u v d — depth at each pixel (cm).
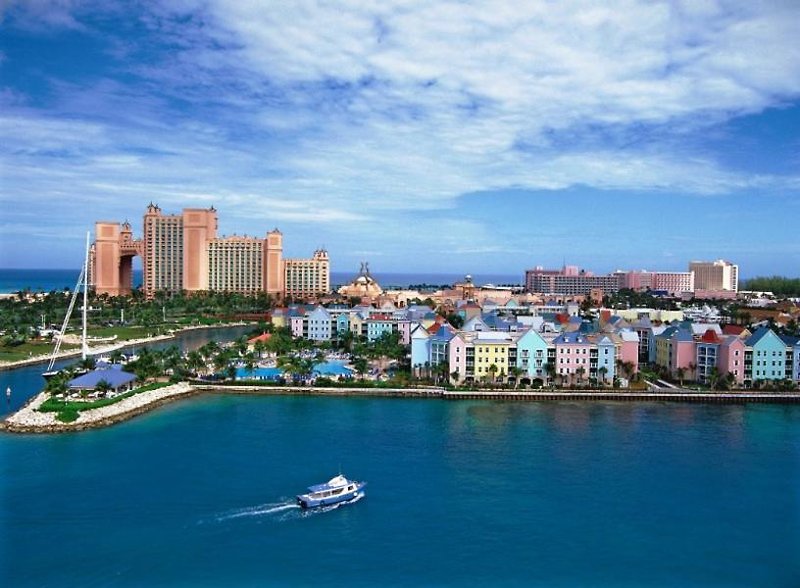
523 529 15062
